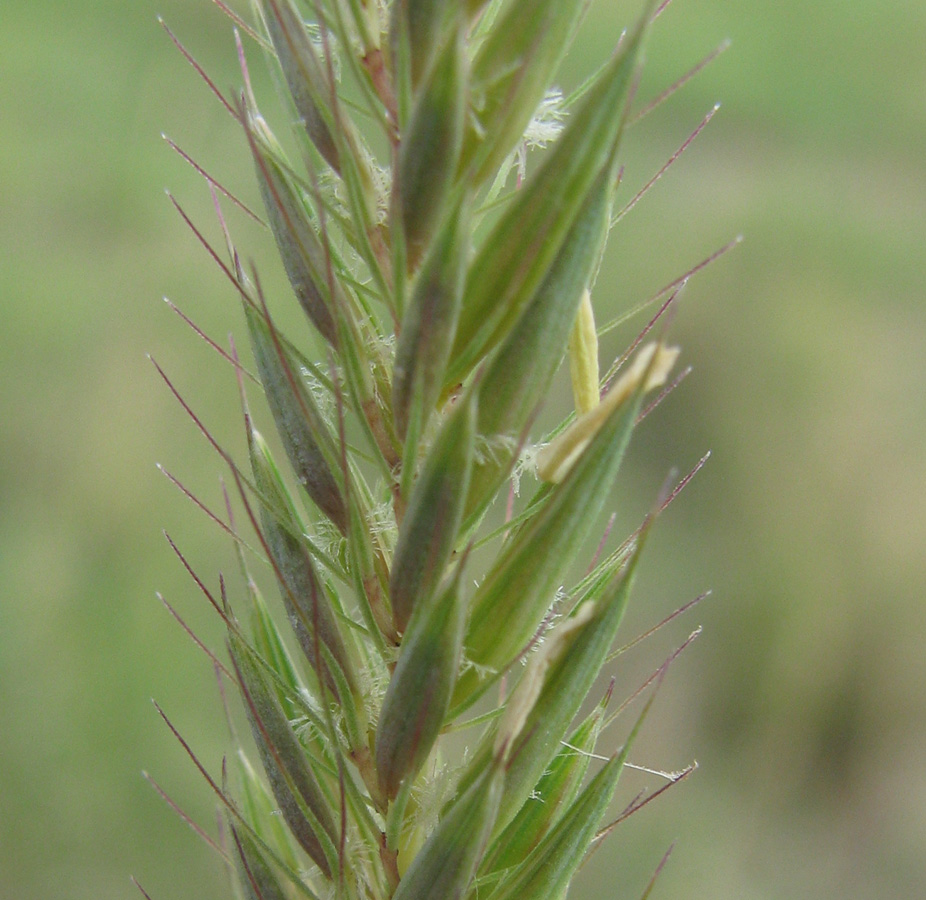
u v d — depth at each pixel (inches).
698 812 4.6
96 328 5.2
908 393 5.4
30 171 5.6
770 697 4.9
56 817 4.2
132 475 4.8
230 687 4.6
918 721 4.9
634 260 5.8
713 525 5.3
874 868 4.6
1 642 4.4
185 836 4.3
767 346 5.5
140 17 6.3
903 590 5.0
